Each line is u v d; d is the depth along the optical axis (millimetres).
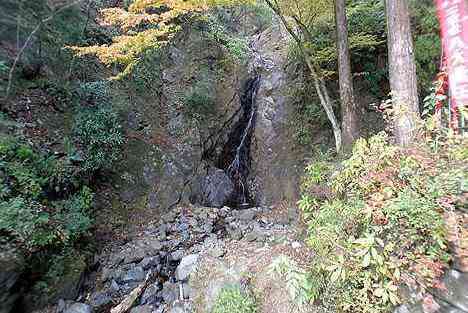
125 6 8930
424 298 2623
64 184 5055
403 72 4082
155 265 5000
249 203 8156
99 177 6352
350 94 5379
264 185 8047
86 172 5785
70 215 4711
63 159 5277
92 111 6613
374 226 2975
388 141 4008
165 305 4066
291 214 6324
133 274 4762
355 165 3395
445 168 2984
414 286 2680
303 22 6715
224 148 8992
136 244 5523
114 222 5977
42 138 5566
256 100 9633
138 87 8281
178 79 9000
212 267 4344
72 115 6469
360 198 3312
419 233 2783
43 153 5156
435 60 5898
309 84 7973
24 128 5438
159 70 8930
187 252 5172
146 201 6699
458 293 2500
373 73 6980
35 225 4023
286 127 8328
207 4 5293
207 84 9102
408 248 2807
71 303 4133
